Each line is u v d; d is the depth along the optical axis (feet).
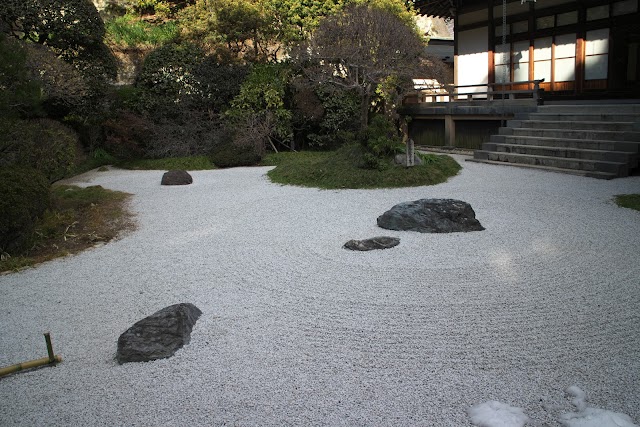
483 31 59.47
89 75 50.31
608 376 12.28
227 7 56.03
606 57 48.67
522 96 56.34
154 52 54.95
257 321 15.93
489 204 29.35
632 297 16.38
